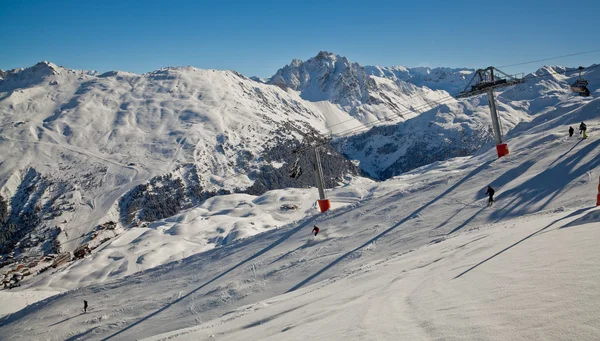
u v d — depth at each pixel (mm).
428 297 6746
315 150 51000
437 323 4691
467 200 31500
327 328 6770
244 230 92438
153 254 86938
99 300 37406
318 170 50656
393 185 69125
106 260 90062
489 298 5129
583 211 14469
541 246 8227
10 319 39969
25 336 32969
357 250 28859
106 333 29016
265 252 36844
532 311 4031
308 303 13914
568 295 4184
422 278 10328
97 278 81062
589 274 4746
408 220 31781
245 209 119750
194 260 41781
